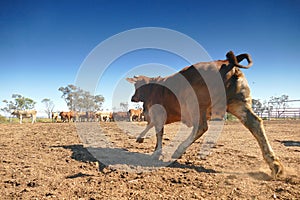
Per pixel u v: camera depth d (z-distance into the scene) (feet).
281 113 122.21
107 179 14.47
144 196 11.69
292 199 11.05
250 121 15.90
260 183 13.28
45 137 37.76
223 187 12.70
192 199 11.23
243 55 17.48
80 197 11.75
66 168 17.38
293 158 19.81
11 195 12.18
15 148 26.25
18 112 119.03
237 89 16.44
